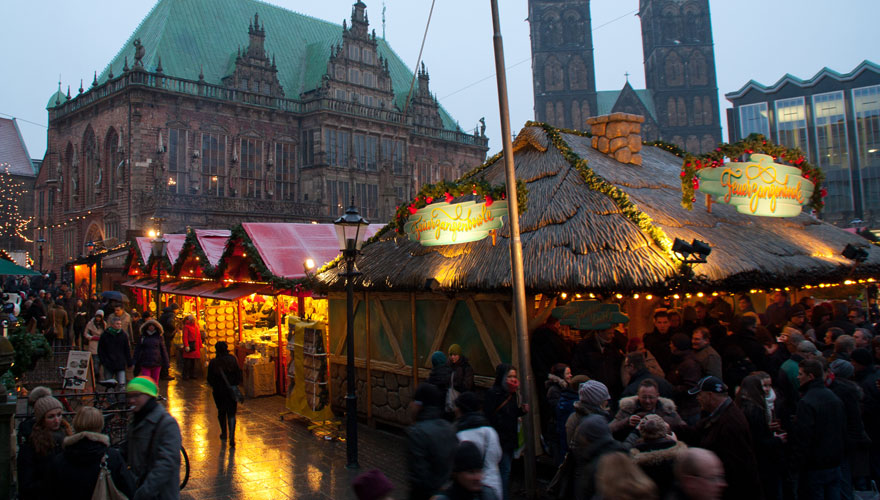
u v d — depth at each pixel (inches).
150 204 1978.3
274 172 2513.5
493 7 400.8
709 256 410.3
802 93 3080.7
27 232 2910.9
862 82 2967.5
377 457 486.3
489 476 271.1
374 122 2800.2
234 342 854.5
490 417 343.0
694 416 334.3
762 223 531.5
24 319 1002.7
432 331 519.2
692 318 477.7
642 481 167.3
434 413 263.3
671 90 4429.1
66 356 746.2
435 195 498.3
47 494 257.4
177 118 2201.0
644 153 647.1
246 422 606.9
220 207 2111.2
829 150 3021.7
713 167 481.1
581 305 417.1
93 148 2365.9
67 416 406.6
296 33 2965.1
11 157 3481.8
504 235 474.6
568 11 4333.2
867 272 537.0
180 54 2395.4
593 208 445.4
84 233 2369.6
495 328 461.4
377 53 3189.0
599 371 393.4
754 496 260.1
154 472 255.0
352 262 475.5
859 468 366.9
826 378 358.6
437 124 3307.1
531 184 512.1
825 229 600.1
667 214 458.9
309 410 589.0
